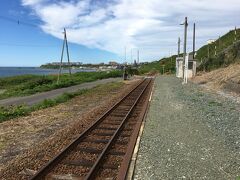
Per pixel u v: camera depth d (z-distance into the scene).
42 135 12.20
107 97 26.50
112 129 12.85
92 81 53.97
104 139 11.11
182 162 8.62
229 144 10.50
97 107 19.92
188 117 15.62
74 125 13.71
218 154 9.39
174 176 7.61
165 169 8.06
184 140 10.99
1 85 55.59
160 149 9.84
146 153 9.41
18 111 17.38
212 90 31.17
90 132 12.15
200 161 8.73
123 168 7.84
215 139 11.16
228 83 31.25
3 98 28.48
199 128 13.01
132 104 20.83
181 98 23.97
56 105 21.56
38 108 19.84
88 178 7.13
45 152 9.52
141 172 7.85
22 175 7.62
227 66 47.44
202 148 10.01
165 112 17.14
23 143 10.98
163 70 91.88
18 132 12.75
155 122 14.20
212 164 8.50
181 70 62.31
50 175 7.52
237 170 8.07
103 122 14.29
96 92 31.45
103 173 7.79
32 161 8.66
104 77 67.44
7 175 7.62
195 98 24.06
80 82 48.56
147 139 11.05
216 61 55.62
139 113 16.92
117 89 35.25
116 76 75.19
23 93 31.69
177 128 12.98
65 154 9.16
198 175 7.69
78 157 9.00
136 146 10.05
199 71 60.47
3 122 15.00
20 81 59.19
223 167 8.27
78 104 21.97
